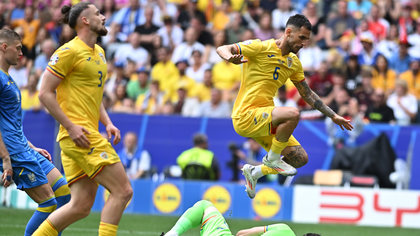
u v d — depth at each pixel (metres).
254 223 29.94
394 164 32.78
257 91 18.02
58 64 16.14
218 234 16.66
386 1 44.00
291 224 30.28
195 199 32.12
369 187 32.28
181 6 45.66
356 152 32.81
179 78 41.09
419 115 37.72
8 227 25.12
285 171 18.00
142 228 27.11
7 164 17.14
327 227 29.50
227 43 42.53
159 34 43.78
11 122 17.83
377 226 30.64
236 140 34.19
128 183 16.69
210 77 40.16
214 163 32.84
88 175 16.56
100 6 46.59
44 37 44.53
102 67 16.92
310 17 43.41
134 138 34.56
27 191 18.12
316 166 33.66
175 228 17.03
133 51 43.34
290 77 19.03
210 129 34.47
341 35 42.53
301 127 34.00
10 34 17.66
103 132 34.91
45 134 34.34
